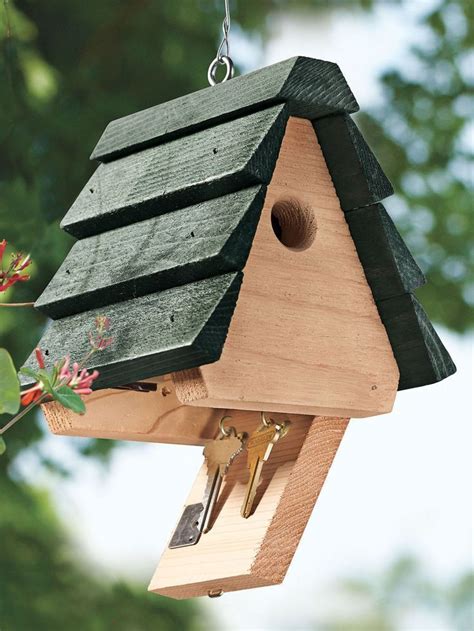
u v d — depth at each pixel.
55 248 6.84
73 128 7.12
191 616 7.63
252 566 3.90
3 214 6.77
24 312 6.86
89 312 3.84
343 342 3.87
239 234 3.57
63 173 7.04
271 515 3.96
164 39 7.45
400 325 3.96
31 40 7.21
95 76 7.30
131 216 3.91
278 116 3.72
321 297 3.84
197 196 3.75
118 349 3.64
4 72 7.04
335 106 3.82
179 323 3.54
